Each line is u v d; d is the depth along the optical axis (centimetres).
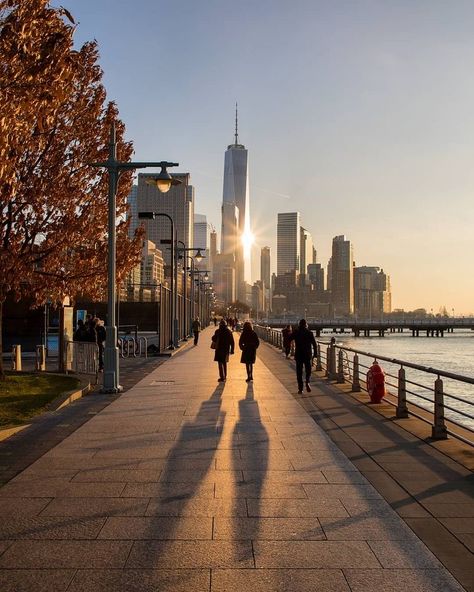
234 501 637
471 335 18862
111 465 789
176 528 555
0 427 1020
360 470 765
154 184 1603
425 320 16538
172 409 1279
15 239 1741
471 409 2530
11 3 973
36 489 679
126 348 3091
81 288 1861
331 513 599
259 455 848
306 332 1594
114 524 565
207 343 4644
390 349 9738
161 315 3148
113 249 1580
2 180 992
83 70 1738
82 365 2006
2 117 891
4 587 434
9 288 1736
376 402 1379
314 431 1030
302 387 1581
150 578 449
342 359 1866
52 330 2980
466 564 477
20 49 940
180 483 705
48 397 1377
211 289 12681
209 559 484
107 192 1856
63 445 912
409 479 723
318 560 484
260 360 2870
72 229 1770
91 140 1797
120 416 1184
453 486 692
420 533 543
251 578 450
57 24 1048
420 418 1048
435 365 6088
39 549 504
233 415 1201
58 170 1723
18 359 2100
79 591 428
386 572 462
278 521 575
